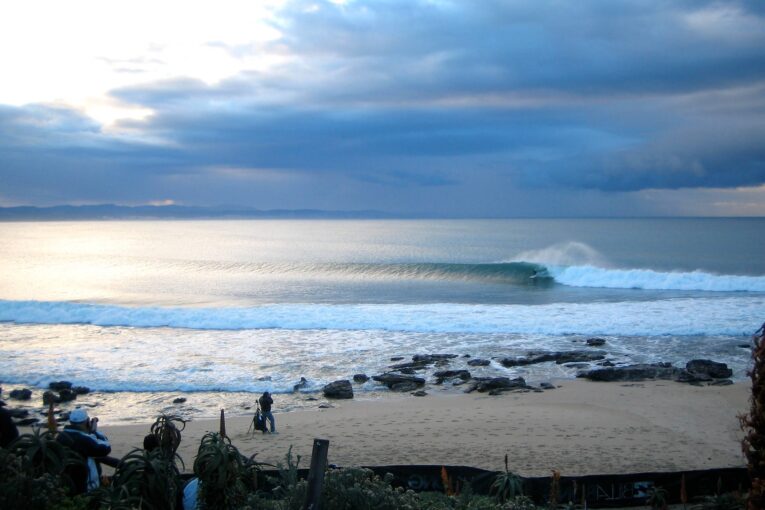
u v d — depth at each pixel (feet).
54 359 83.05
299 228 566.36
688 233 411.54
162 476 20.72
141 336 98.22
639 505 33.71
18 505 17.80
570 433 51.70
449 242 339.98
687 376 71.67
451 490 32.07
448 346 90.22
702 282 148.77
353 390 70.28
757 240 331.36
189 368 78.74
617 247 289.12
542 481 33.12
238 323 106.52
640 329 98.12
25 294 156.76
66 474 20.52
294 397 67.62
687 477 34.01
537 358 81.30
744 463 43.83
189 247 309.83
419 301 137.39
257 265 214.90
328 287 164.35
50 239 395.55
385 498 20.10
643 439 49.83
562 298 137.80
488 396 66.74
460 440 49.83
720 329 96.63
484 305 123.44
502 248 294.66
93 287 168.66
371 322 106.22
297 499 19.79
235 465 21.21
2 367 78.69
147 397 67.36
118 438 52.08
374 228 555.28
